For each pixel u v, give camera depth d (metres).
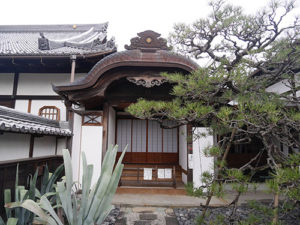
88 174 2.59
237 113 1.97
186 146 5.38
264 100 2.28
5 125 2.67
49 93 6.50
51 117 6.38
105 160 2.65
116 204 4.04
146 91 5.20
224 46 2.78
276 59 2.46
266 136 2.19
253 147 6.20
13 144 3.25
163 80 4.53
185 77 2.55
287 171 1.33
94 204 2.41
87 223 2.35
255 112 1.80
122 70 4.62
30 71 6.59
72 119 5.10
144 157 7.16
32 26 10.84
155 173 5.49
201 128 5.02
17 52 5.86
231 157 6.11
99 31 10.91
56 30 10.98
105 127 5.03
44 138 4.37
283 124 2.01
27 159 3.48
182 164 6.21
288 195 1.28
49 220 2.16
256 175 5.86
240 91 2.35
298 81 2.96
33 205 2.14
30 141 3.79
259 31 2.50
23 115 3.59
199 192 1.98
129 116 7.35
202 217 2.41
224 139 2.59
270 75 2.70
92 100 4.90
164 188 5.24
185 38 2.73
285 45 2.43
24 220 2.55
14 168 3.16
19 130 2.96
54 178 3.42
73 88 4.57
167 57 4.43
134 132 7.31
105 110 5.12
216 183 1.94
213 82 2.25
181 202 4.16
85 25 11.20
